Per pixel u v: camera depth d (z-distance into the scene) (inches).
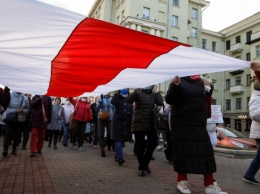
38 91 208.1
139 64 141.9
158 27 1445.6
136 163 296.0
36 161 293.3
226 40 1892.2
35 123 328.5
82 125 402.9
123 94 281.9
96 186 193.6
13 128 323.9
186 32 1556.3
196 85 175.9
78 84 184.1
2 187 186.4
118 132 276.2
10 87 194.5
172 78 168.4
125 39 114.0
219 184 214.5
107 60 137.2
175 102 175.5
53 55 129.5
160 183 205.5
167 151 298.5
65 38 113.0
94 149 429.1
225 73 1831.9
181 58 134.3
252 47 1528.1
